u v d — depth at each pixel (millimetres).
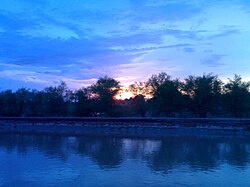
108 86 89625
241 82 74938
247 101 74125
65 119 77750
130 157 31875
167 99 77750
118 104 93812
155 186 21188
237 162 29312
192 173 24828
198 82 76125
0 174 24266
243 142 44594
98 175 24047
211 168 26641
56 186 21203
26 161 29438
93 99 90938
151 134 58188
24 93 99375
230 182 22250
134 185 21391
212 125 63625
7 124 79812
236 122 62281
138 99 91500
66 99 97000
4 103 98438
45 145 41281
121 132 62969
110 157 31844
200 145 41344
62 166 27188
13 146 40125
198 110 77062
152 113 91188
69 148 38312
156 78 85438
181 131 63125
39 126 77250
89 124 74000
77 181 22328
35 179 22875
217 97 75750
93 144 42469
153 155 33094
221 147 39344
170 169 26203
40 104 98750
